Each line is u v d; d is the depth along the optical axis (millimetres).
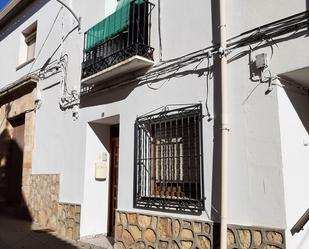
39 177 8320
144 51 5504
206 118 4621
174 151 5086
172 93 5168
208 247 4359
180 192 4922
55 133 7918
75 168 7031
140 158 5504
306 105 4324
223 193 4164
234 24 4453
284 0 3967
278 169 3820
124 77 6055
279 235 3713
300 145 4125
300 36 3783
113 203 6863
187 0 5152
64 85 7789
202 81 4754
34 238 6773
